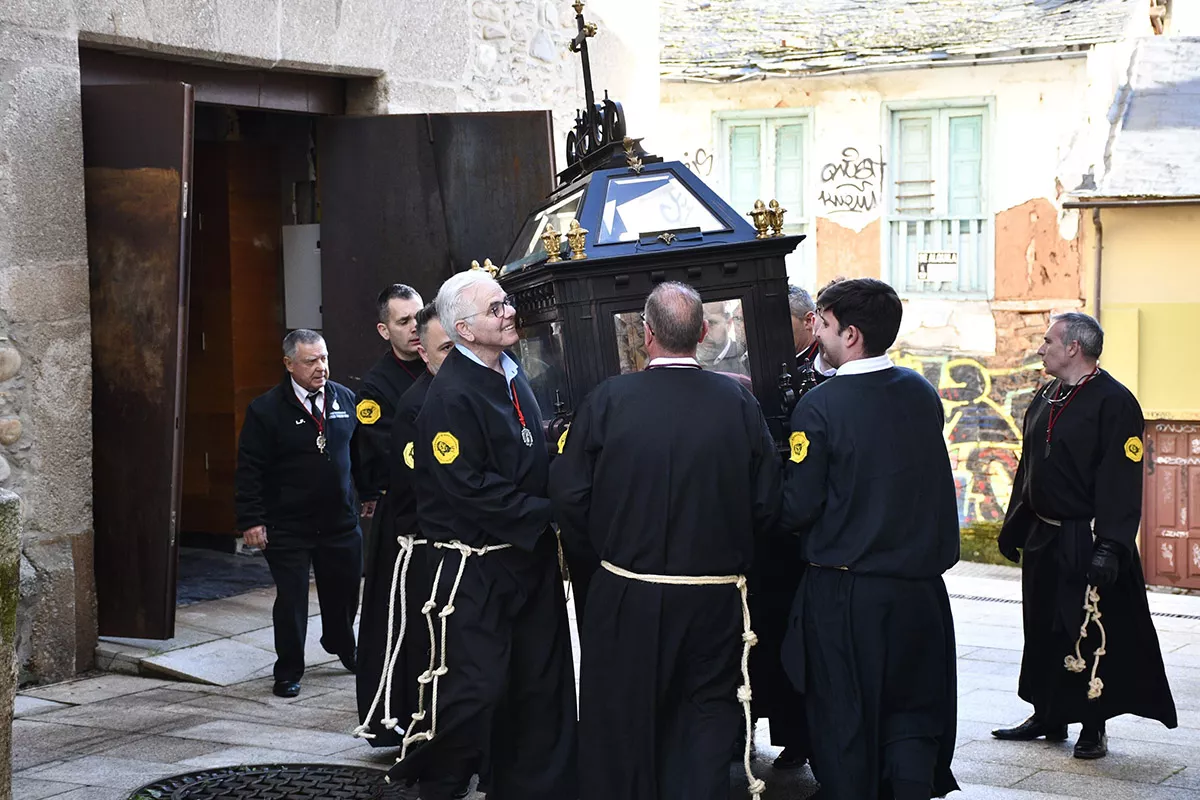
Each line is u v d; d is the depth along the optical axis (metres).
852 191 15.60
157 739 4.98
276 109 7.50
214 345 8.75
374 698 4.55
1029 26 15.02
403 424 4.37
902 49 14.96
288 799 4.22
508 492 3.73
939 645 3.65
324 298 7.82
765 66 15.23
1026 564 4.88
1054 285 14.99
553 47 9.16
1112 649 4.66
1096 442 4.62
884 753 3.61
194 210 8.71
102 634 6.23
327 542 5.86
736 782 4.26
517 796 3.88
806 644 3.67
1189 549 14.54
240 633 6.67
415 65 8.03
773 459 3.62
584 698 3.60
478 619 3.77
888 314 3.67
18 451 5.89
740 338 3.89
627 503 3.50
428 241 7.79
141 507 6.12
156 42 6.48
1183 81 15.11
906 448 3.61
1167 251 14.51
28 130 5.88
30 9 5.87
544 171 7.96
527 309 4.21
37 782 4.37
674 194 3.99
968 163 15.27
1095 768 4.57
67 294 6.04
